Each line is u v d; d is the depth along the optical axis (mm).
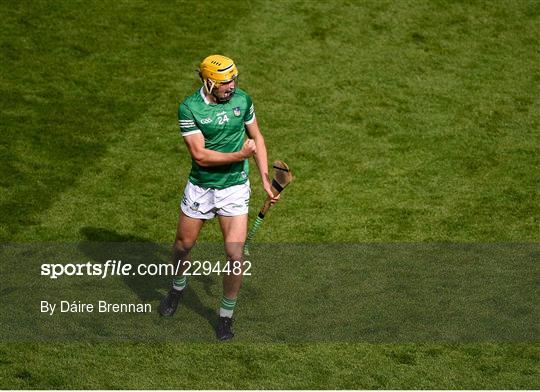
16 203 34375
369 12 48250
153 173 36688
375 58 45094
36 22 46031
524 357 26734
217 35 46000
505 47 46469
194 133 25906
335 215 34344
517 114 41531
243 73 43438
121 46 44906
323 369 26109
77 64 43438
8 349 26625
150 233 33062
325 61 44656
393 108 41594
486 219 34250
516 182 36688
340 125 40250
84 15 46875
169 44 45250
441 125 40531
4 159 36906
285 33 46406
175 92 42031
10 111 39938
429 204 35125
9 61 43219
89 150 37875
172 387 25219
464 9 49031
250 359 26516
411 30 47219
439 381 25656
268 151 38344
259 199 35312
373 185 36281
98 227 33250
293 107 41344
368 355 26781
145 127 39625
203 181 26438
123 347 26953
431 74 44188
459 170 37406
